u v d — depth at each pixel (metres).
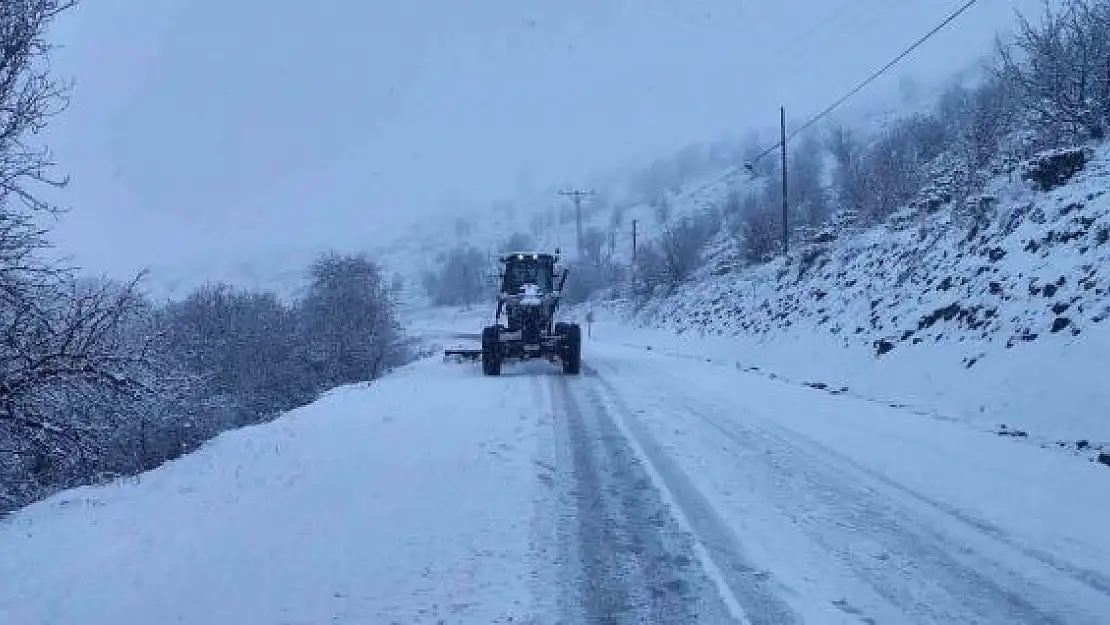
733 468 8.01
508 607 4.62
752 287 31.53
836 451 8.77
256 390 34.78
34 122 8.34
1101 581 5.00
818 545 5.69
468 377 17.33
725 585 4.96
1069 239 13.35
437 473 7.66
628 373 17.72
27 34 8.17
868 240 24.23
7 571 5.43
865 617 4.50
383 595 4.77
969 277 15.55
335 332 36.94
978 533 5.91
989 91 33.59
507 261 19.14
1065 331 11.23
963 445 8.90
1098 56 19.56
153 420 16.23
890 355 15.54
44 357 8.78
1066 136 19.69
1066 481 7.20
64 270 8.83
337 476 7.52
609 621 4.45
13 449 10.00
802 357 19.69
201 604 4.64
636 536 5.89
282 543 5.65
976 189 19.58
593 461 8.34
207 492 7.35
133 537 6.03
